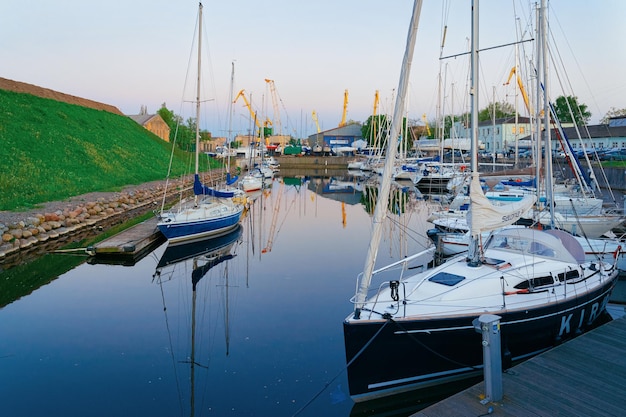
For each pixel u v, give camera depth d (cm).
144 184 3878
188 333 1068
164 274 1591
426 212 3073
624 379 720
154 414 737
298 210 3297
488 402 660
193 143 7844
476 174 865
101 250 1775
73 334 1060
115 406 758
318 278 1525
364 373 767
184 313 1201
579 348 830
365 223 2714
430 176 4316
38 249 1903
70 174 3203
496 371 661
